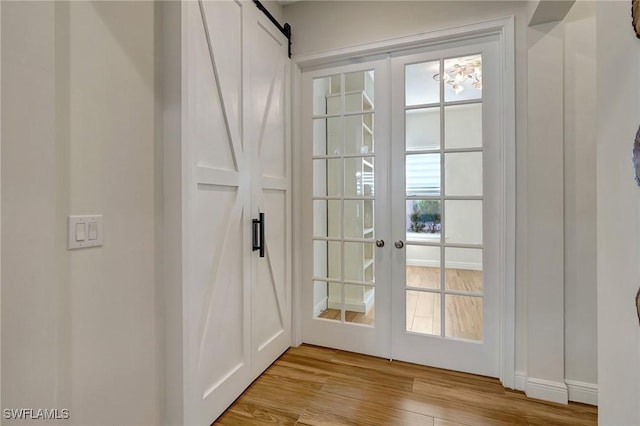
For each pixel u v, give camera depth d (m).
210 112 1.72
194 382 1.49
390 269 2.41
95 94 1.18
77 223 1.11
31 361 0.97
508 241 2.01
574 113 1.86
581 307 1.87
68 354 1.09
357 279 2.54
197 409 1.51
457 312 2.25
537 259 1.92
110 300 1.24
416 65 2.32
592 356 1.86
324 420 1.74
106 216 1.22
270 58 2.34
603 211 1.09
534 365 1.94
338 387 2.05
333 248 2.62
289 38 2.59
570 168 1.87
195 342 1.50
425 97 2.29
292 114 2.63
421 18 2.22
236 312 1.95
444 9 2.16
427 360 2.32
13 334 0.93
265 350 2.27
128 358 1.31
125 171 1.29
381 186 2.42
